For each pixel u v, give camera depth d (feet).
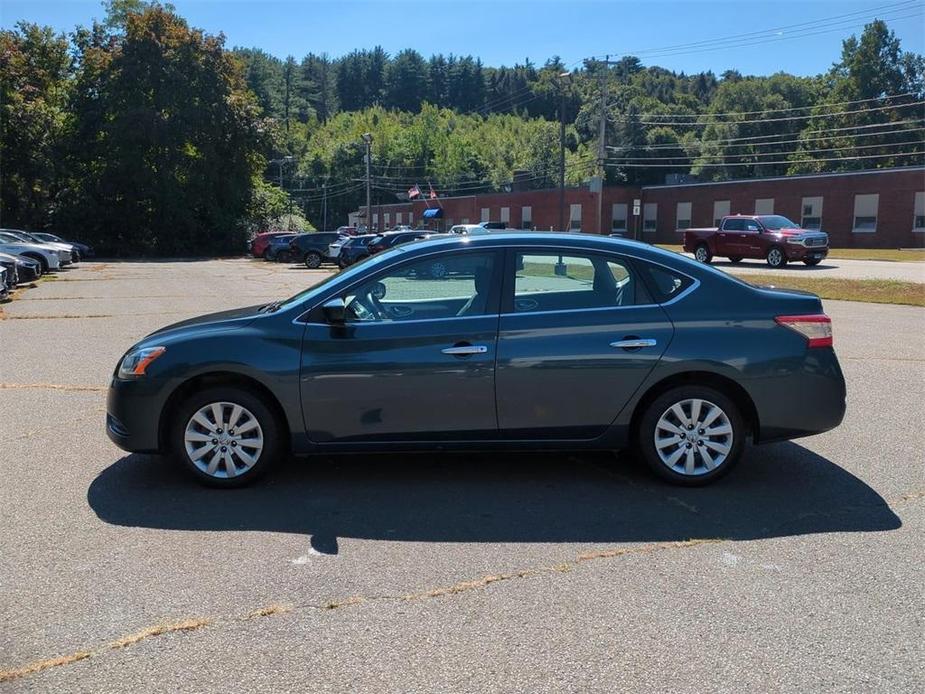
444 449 17.37
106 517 15.79
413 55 571.28
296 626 11.50
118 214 175.22
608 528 15.29
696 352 17.11
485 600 12.32
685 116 328.08
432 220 256.93
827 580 13.03
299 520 15.67
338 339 16.93
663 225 187.42
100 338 40.55
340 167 432.25
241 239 186.60
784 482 18.04
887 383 28.66
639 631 11.37
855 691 9.93
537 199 205.87
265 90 464.65
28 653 10.77
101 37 186.09
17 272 73.61
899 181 143.02
